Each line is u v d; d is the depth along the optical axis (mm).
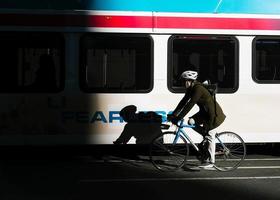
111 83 9984
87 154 11000
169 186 7836
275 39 10352
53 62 9852
